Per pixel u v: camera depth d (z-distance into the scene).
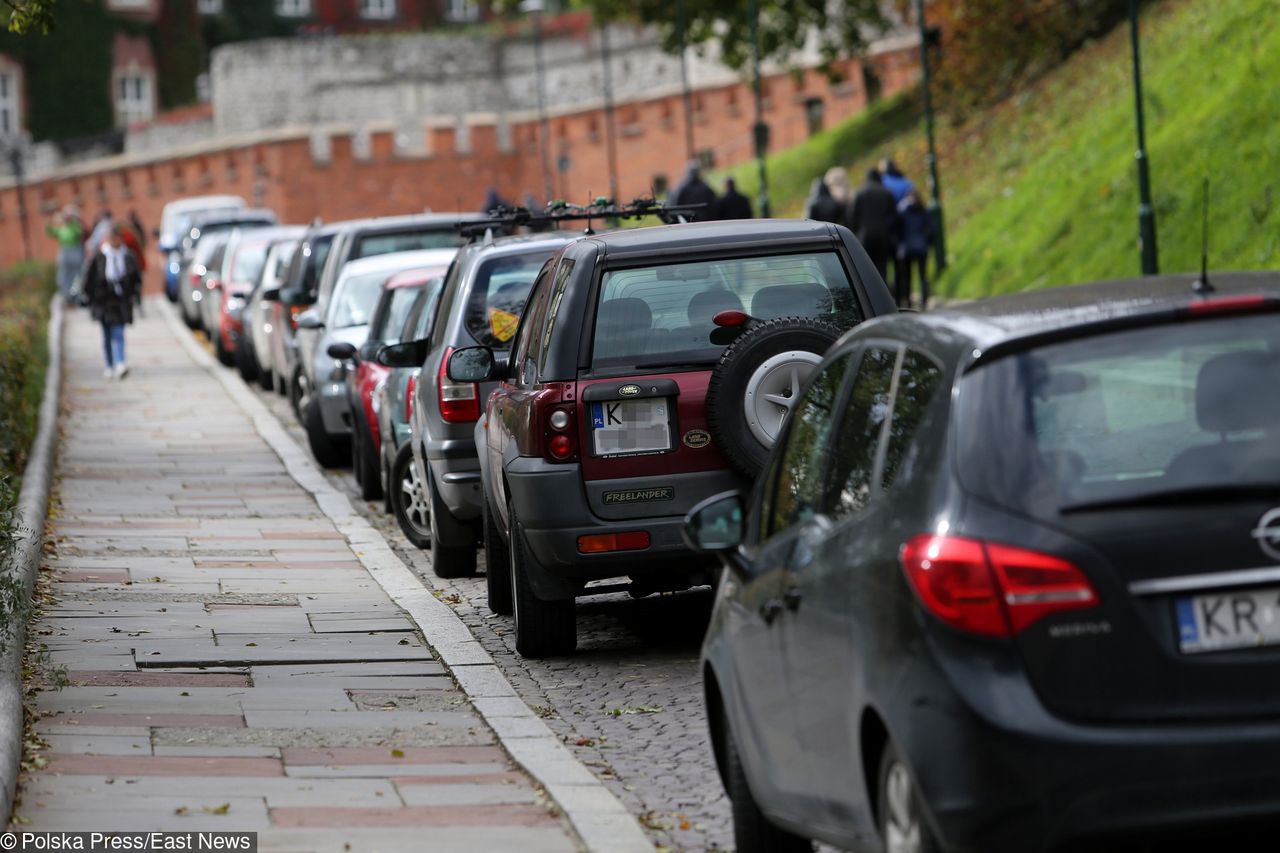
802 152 171.38
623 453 30.70
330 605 37.97
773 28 176.00
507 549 36.75
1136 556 15.26
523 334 36.09
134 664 31.95
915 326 17.86
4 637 30.58
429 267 55.50
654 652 33.44
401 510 46.62
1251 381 16.03
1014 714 14.98
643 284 31.36
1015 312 17.05
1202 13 102.00
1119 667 15.13
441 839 21.75
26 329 92.00
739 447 30.17
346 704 29.30
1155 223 82.69
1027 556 15.23
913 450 16.45
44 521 49.12
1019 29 131.38
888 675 15.77
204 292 120.19
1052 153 104.50
